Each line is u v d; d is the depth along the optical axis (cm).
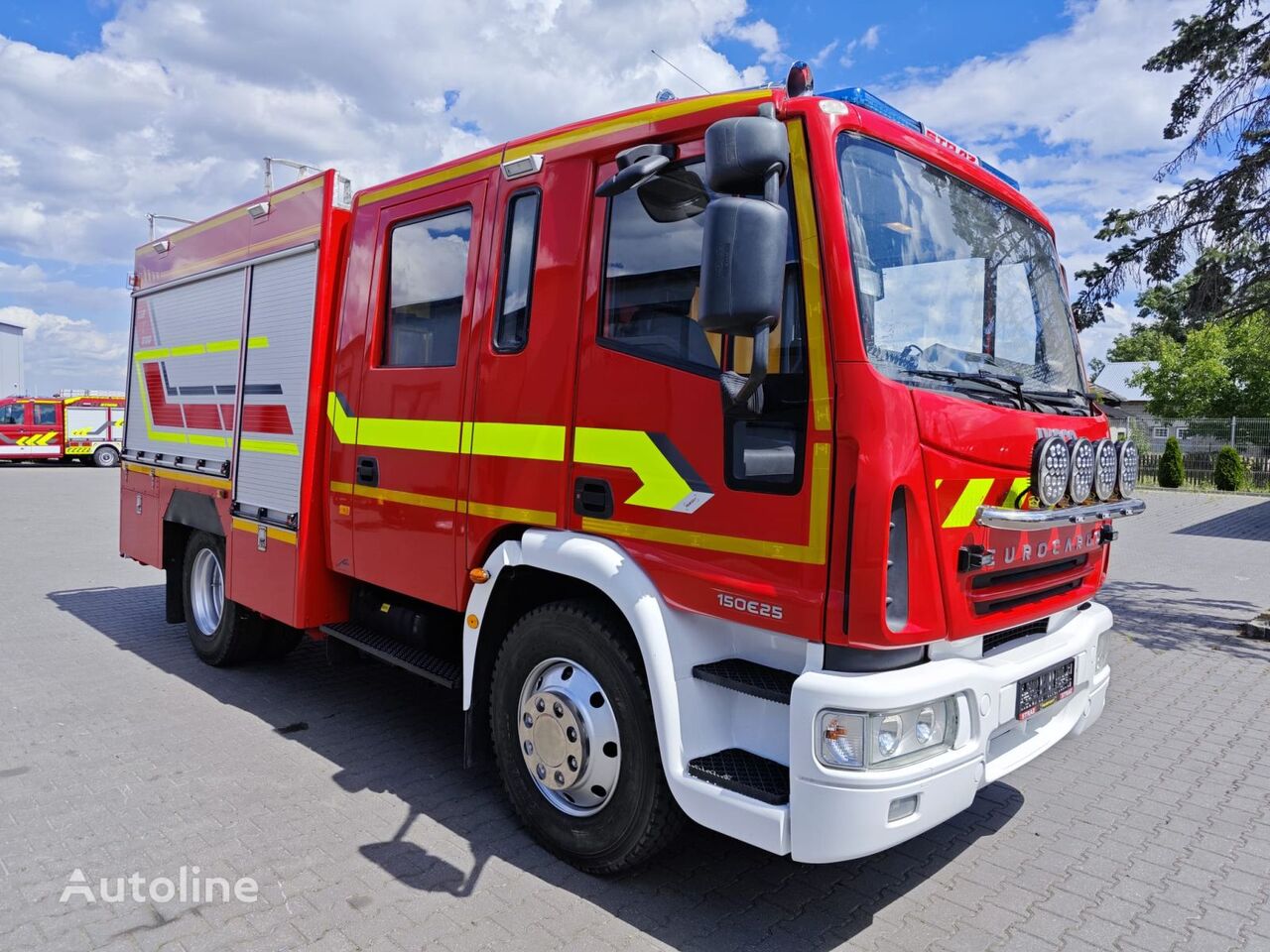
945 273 322
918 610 272
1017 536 314
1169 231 791
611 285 332
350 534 456
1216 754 489
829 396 267
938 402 279
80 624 748
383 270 445
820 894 334
